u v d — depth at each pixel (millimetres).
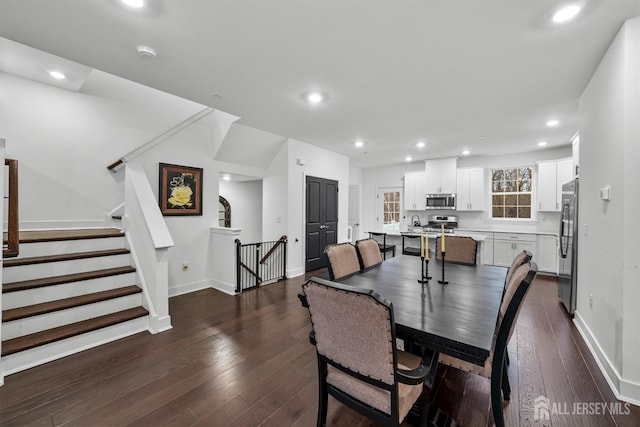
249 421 1657
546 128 4102
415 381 1189
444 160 6430
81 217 3514
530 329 2906
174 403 1800
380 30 1905
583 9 1695
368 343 1186
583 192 2801
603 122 2227
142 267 2986
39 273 2617
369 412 1294
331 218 5840
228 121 4008
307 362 2289
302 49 2143
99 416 1684
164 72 2504
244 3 1654
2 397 1835
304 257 5203
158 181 3814
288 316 3227
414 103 3186
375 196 8016
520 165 5867
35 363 2184
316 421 1655
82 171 3506
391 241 5711
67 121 3391
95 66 2406
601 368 2172
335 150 5746
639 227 1815
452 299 1791
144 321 2824
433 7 1677
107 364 2227
